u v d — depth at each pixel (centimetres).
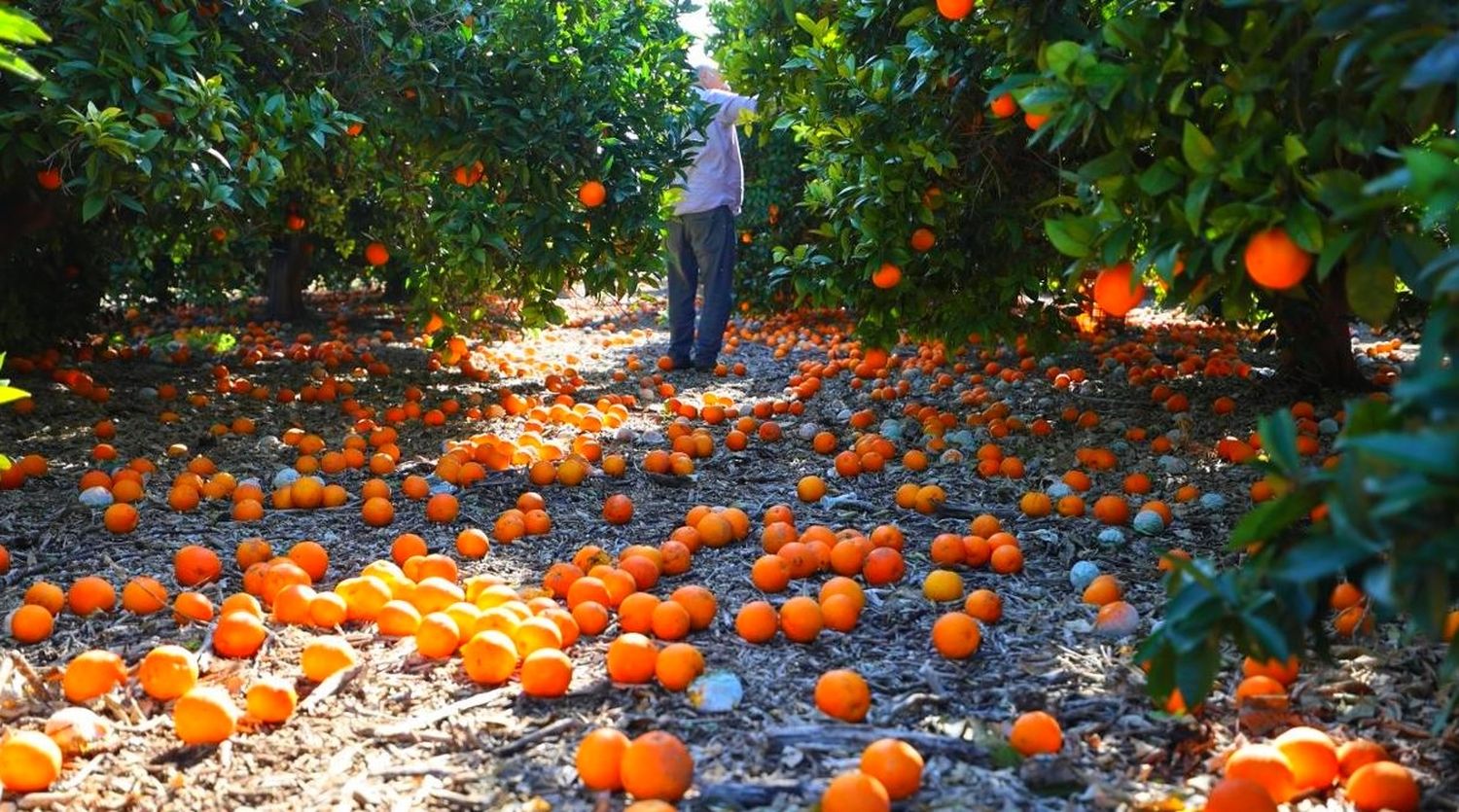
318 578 448
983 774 289
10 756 285
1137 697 330
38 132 514
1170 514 512
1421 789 278
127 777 295
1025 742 296
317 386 848
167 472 610
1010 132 559
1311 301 603
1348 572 216
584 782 287
